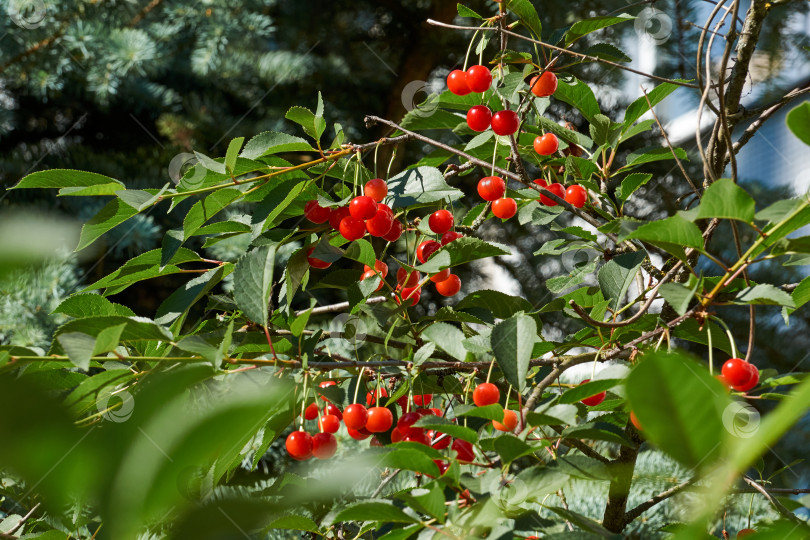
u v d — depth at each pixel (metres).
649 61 3.88
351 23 4.94
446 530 0.80
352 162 1.50
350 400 1.42
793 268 3.68
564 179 1.84
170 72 4.57
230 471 1.07
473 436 0.92
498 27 1.46
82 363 0.76
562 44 1.53
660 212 4.18
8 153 4.21
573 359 1.15
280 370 1.11
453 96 1.68
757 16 1.28
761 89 3.67
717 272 3.62
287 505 0.22
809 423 2.67
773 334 3.71
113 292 1.43
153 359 0.96
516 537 0.83
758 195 3.76
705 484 1.29
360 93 4.83
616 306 1.43
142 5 4.21
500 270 4.90
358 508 0.80
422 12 4.72
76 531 1.17
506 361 1.02
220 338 1.17
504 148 1.76
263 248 1.11
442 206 1.58
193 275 4.33
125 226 3.24
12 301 2.78
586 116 1.76
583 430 0.93
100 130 4.76
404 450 0.84
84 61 3.95
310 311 1.09
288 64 4.45
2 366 0.90
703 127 4.01
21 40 3.81
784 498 1.23
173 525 0.16
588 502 2.35
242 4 4.30
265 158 1.43
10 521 1.39
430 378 1.45
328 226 1.45
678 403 0.24
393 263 4.32
